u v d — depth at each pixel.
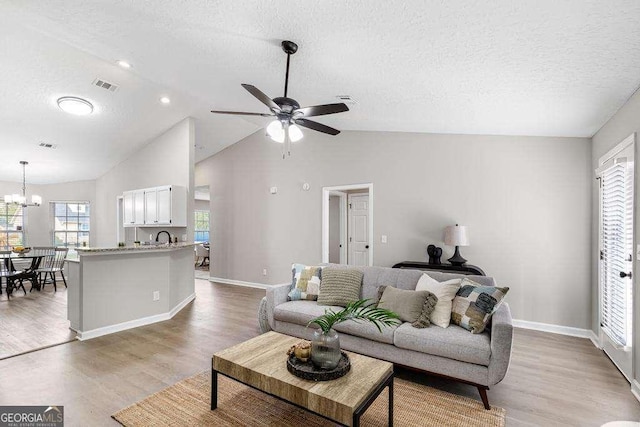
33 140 5.18
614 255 2.90
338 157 5.36
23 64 3.53
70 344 3.28
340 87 3.13
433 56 2.28
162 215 5.07
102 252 3.53
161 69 3.42
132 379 2.55
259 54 2.67
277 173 6.06
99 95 4.26
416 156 4.67
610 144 3.06
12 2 2.55
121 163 6.56
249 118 5.52
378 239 4.91
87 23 2.67
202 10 2.16
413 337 2.41
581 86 2.45
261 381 1.87
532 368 2.82
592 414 2.15
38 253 6.49
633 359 2.48
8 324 3.90
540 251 3.90
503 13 1.71
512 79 2.47
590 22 1.69
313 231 5.64
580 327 3.69
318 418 2.09
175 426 1.98
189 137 5.22
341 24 2.06
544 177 3.90
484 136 4.21
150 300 4.06
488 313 2.38
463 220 4.32
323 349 1.86
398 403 2.24
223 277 6.83
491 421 2.05
